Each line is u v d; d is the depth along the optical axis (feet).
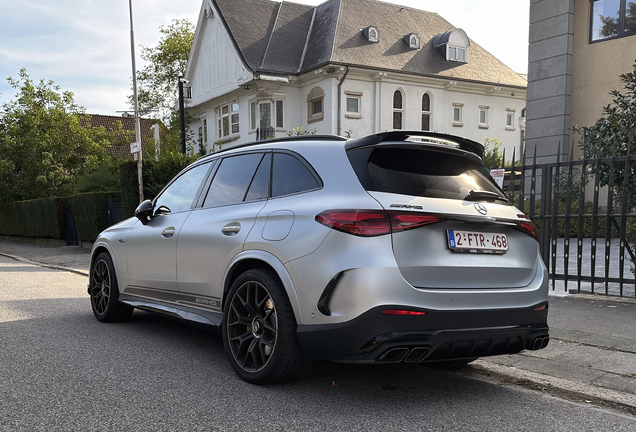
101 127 103.50
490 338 11.23
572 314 19.88
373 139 11.65
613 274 30.04
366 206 10.78
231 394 11.91
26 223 80.18
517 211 12.63
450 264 11.09
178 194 17.11
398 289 10.43
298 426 10.18
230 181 14.98
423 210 10.92
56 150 94.68
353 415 10.80
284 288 11.86
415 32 95.66
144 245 17.39
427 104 91.45
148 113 133.49
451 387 12.84
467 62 96.22
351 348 10.55
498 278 11.81
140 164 45.75
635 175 23.12
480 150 13.34
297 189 12.57
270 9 97.66
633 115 24.80
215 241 14.07
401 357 10.41
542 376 13.39
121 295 19.17
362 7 93.20
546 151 53.72
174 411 10.88
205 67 102.73
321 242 11.08
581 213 23.54
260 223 12.81
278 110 87.56
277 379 12.17
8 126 94.17
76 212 63.93
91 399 11.57
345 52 83.30
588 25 51.52
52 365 14.21
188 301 15.39
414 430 10.11
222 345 16.57
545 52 53.62
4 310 22.81
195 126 114.93
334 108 81.87
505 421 10.69
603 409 11.52
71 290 29.63
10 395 11.82
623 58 49.34
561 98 52.44
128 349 15.98
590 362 14.33
